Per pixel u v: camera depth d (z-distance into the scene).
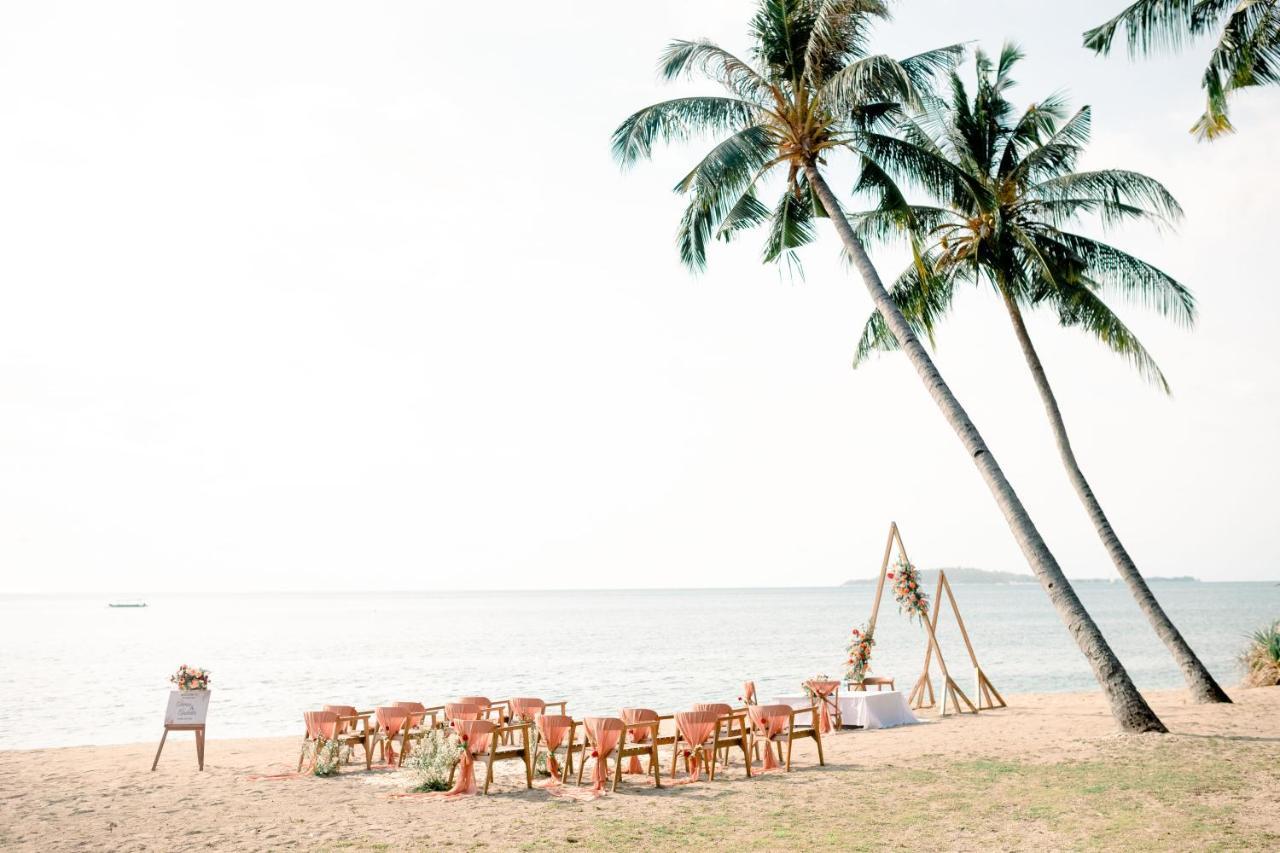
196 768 11.48
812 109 14.53
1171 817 7.46
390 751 11.64
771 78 15.31
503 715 12.46
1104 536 16.58
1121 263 16.66
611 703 23.53
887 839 7.12
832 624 86.75
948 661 39.16
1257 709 14.33
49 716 22.25
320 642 57.66
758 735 10.82
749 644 53.62
